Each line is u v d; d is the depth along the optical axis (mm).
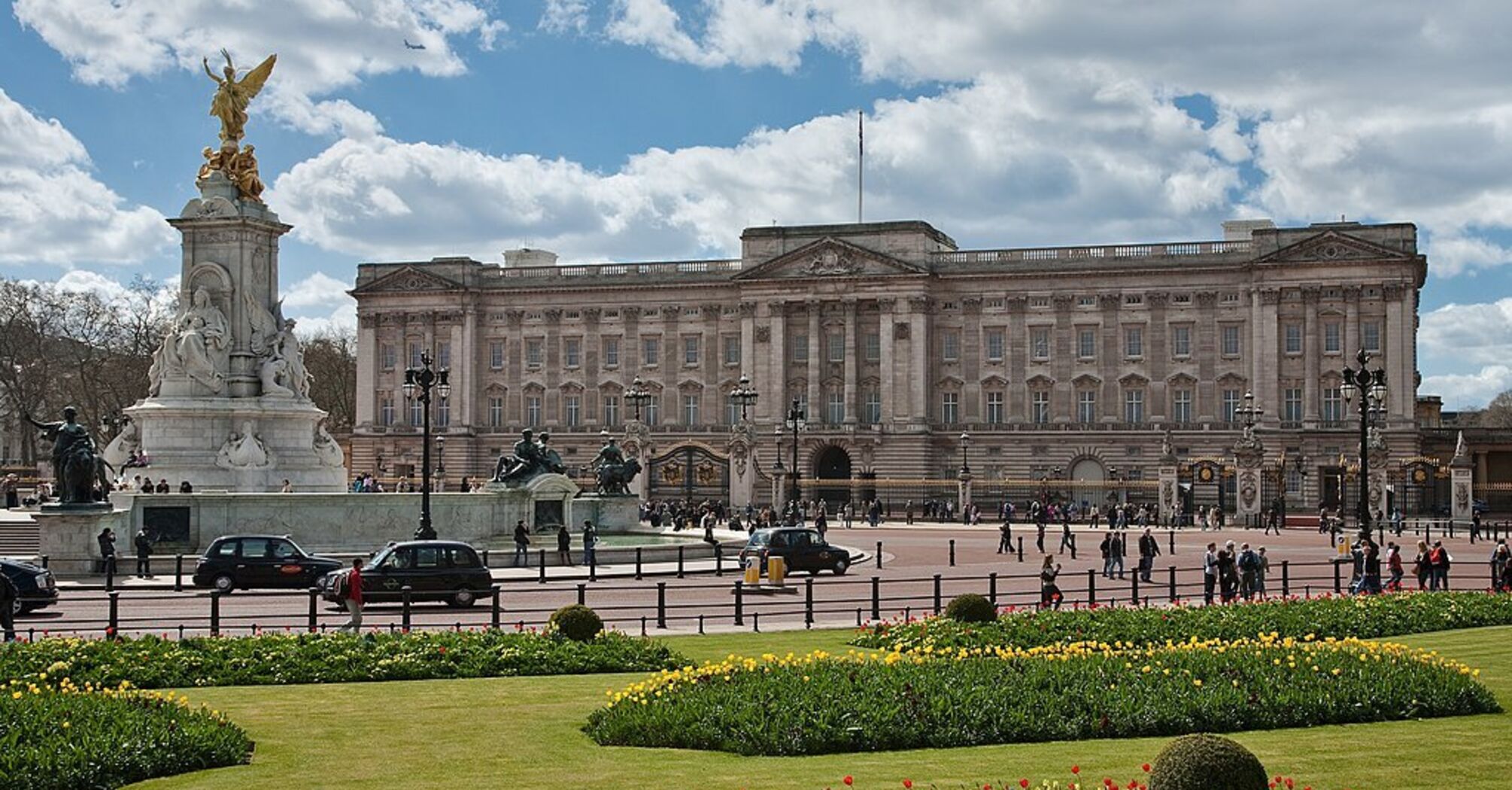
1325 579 64000
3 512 89875
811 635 41625
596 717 26344
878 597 46250
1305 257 149875
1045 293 159375
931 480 144875
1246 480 127188
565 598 53312
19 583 46312
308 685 31891
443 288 172500
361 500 70000
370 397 174250
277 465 73875
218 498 66312
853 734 24578
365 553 68062
